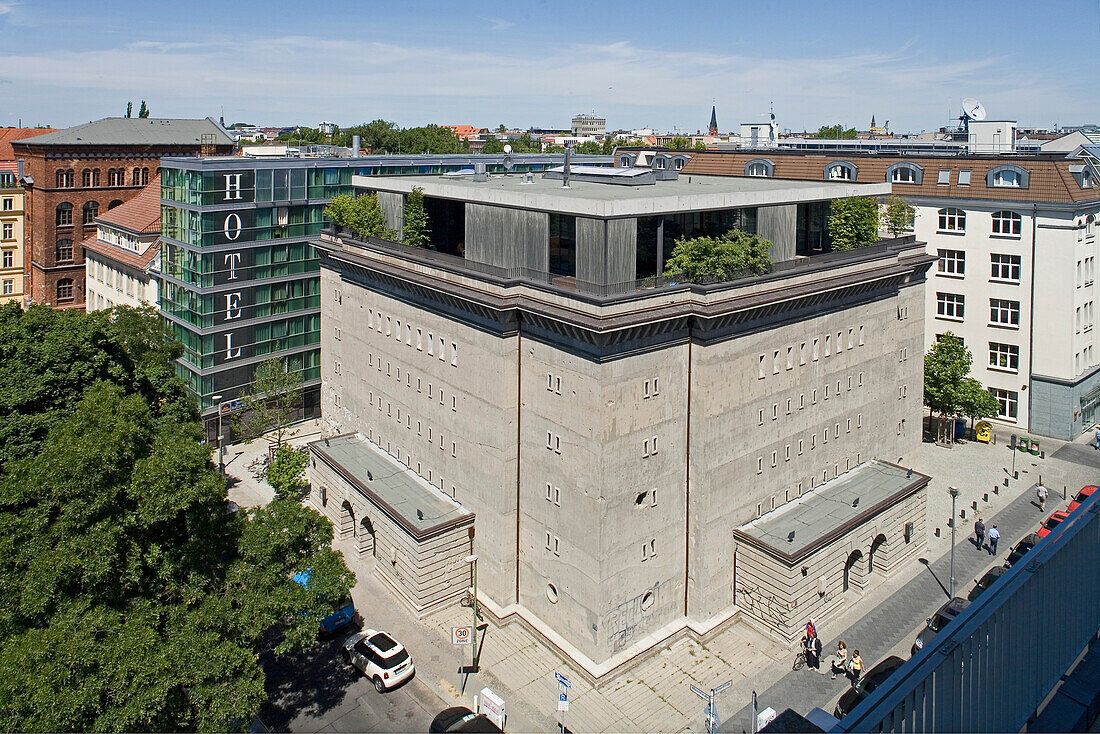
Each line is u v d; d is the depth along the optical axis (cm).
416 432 5353
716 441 4406
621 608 4244
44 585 3048
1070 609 2066
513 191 4559
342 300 6128
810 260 4875
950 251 7694
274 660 4394
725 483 4506
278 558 3709
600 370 3934
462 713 3888
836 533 4584
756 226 4725
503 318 4350
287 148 8531
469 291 4553
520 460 4588
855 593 4897
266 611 3459
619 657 4256
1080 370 7369
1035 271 7200
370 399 5900
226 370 7088
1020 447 7119
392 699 4094
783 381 4741
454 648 4494
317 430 7550
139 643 2927
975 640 1731
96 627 2992
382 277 5397
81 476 3169
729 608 4700
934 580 5088
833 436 5172
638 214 4072
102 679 2841
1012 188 7256
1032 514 5916
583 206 4053
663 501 4359
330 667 4347
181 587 3488
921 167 7850
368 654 4247
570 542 4269
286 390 6894
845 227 5431
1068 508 5806
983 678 1758
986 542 5516
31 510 3347
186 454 3431
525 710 3994
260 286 7219
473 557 4228
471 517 4859
